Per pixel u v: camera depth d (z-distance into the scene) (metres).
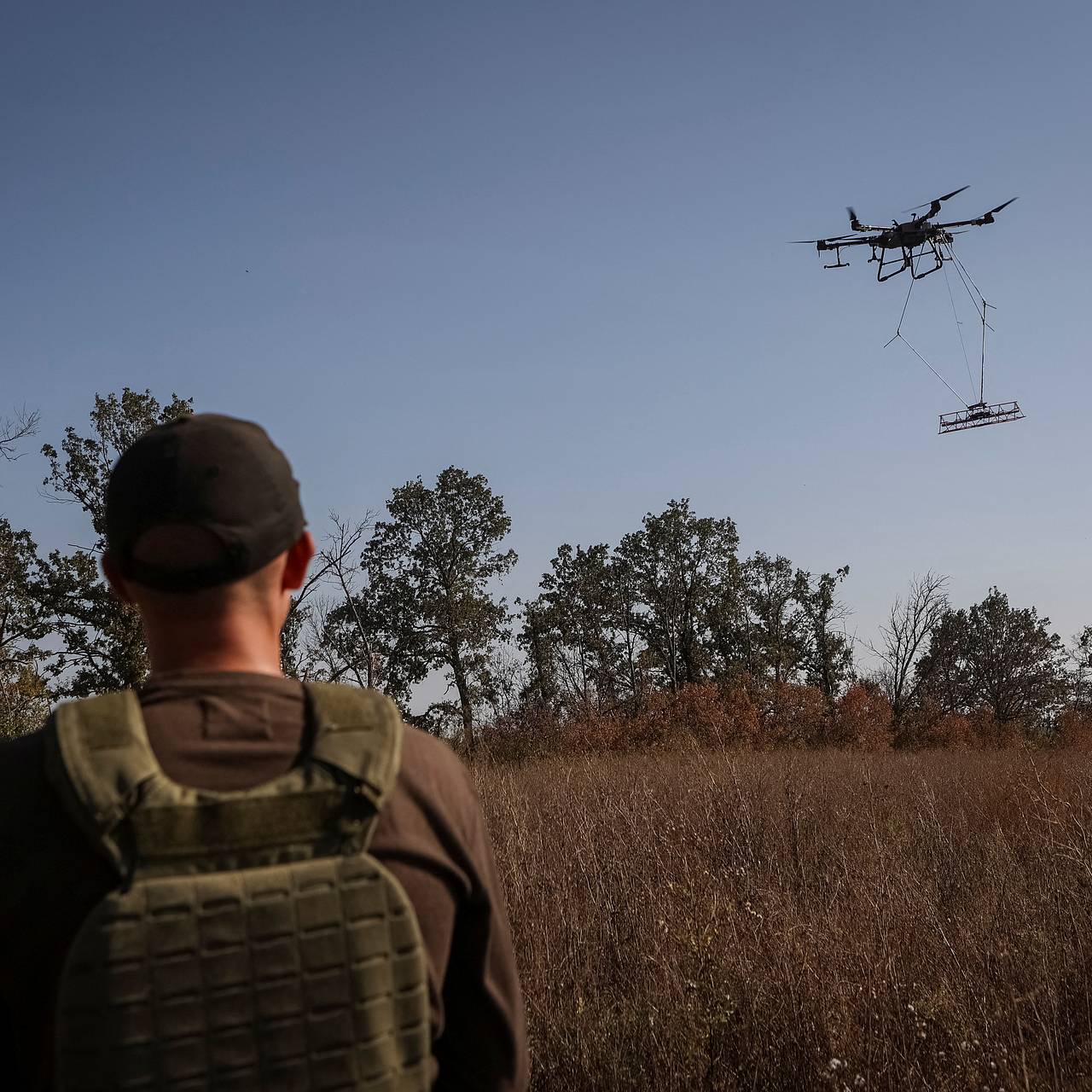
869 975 4.10
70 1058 0.91
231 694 1.06
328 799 1.00
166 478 1.08
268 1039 0.94
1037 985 4.04
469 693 48.94
